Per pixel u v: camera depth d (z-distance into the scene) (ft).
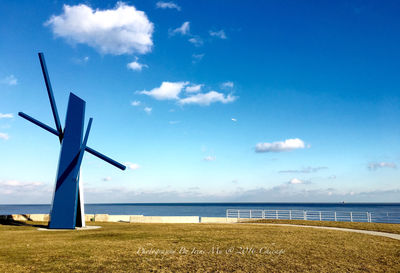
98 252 35.53
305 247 40.37
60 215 66.18
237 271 27.58
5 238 48.24
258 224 82.33
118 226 73.92
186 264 29.96
